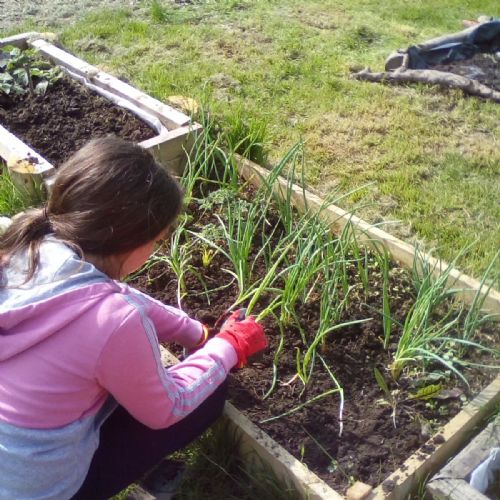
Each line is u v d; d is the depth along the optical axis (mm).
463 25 6254
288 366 2660
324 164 4129
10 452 1765
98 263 1806
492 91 4922
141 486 2404
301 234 3045
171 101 4137
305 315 2840
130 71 5180
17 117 4020
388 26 6285
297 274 2762
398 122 4574
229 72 5172
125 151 1777
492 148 4332
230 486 2385
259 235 3275
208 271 3088
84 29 5816
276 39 5801
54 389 1759
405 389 2572
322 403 2523
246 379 2600
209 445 2445
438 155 4246
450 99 4879
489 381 2602
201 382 2076
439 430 2373
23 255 1785
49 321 1730
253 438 2336
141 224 1754
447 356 2641
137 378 1810
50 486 1846
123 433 2135
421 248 3406
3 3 6434
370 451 2361
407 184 3955
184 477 2406
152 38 5723
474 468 2215
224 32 5887
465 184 3967
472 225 3633
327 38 5891
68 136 3898
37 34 4844
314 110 4715
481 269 3225
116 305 1760
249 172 3598
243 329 2242
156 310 2252
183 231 3166
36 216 1816
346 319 2826
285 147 4285
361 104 4797
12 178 3477
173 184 1833
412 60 5363
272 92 4938
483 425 2449
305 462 2328
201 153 3477
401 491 2217
